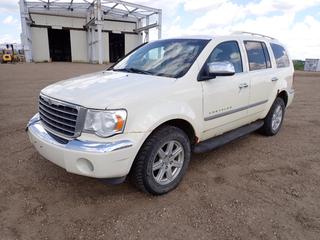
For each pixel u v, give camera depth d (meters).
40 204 3.05
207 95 3.64
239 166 4.20
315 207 3.16
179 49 4.00
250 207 3.12
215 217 2.92
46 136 3.05
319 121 7.14
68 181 3.54
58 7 37.91
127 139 2.81
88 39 41.12
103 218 2.86
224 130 4.23
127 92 2.97
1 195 3.20
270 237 2.64
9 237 2.55
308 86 15.70
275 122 5.68
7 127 5.70
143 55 4.34
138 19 43.50
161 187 3.26
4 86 11.77
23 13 34.44
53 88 3.37
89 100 2.82
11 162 4.04
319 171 4.11
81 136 2.81
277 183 3.70
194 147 3.72
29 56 36.53
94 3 35.00
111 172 2.76
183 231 2.70
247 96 4.47
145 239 2.58
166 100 3.15
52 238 2.56
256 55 4.88
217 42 4.03
